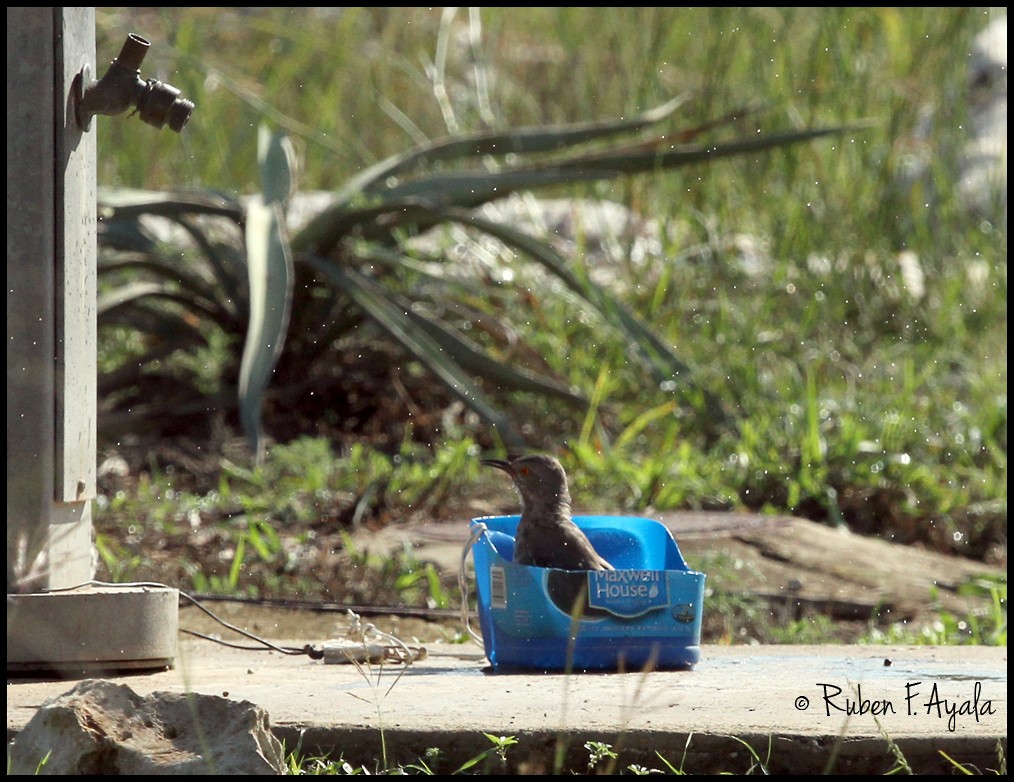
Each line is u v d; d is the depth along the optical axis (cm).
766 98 2069
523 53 2367
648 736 614
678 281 1856
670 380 1579
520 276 1802
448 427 1592
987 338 1880
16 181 759
